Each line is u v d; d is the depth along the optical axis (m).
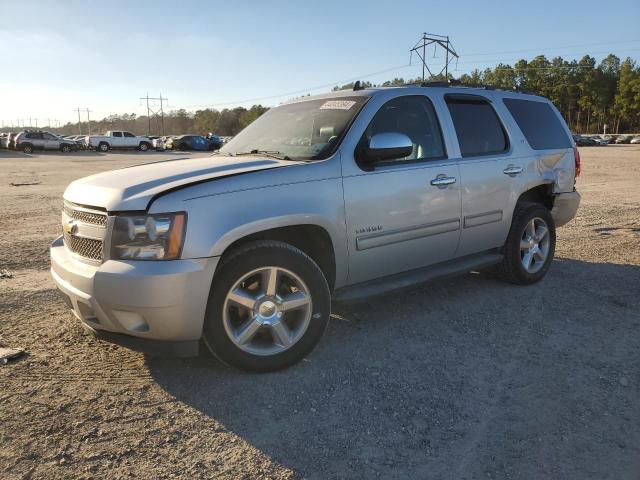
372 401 3.15
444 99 4.67
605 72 111.94
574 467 2.57
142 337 3.16
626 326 4.31
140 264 3.04
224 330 3.27
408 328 4.25
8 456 2.58
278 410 3.05
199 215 3.11
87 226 3.26
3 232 8.11
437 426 2.91
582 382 3.39
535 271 5.36
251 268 3.28
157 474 2.49
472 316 4.51
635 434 2.84
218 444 2.73
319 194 3.58
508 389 3.30
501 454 2.67
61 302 4.77
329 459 2.62
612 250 6.88
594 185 14.87
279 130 4.45
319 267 3.82
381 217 3.94
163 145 50.66
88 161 30.33
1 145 45.62
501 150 5.03
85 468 2.51
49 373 3.43
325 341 3.99
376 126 4.07
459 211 4.51
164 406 3.07
